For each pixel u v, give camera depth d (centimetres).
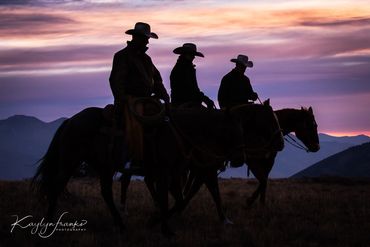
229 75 1631
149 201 1736
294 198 1884
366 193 2227
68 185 2095
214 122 1230
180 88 1407
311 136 1703
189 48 1410
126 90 1229
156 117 1184
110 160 1225
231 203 1731
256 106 1502
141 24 1224
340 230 1300
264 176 1617
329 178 2955
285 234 1249
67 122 1284
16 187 1766
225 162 1271
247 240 1184
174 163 1209
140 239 1198
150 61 1254
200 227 1327
